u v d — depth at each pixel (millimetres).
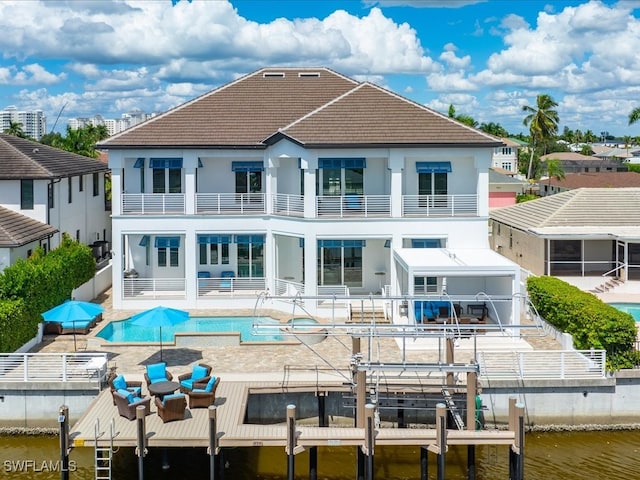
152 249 42156
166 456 24000
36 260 34906
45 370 27641
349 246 37969
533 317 36344
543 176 120812
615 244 43562
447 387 25859
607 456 24828
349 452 25562
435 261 32688
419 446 24281
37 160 42656
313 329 34031
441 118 38656
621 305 39469
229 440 21688
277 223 39344
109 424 22875
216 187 41656
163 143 39000
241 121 41219
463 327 24688
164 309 28891
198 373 25984
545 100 108625
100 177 54906
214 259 42438
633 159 167000
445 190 39688
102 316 37812
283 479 23500
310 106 42781
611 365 26812
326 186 39438
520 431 21844
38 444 25750
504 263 32156
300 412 26734
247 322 37938
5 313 28391
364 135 37219
